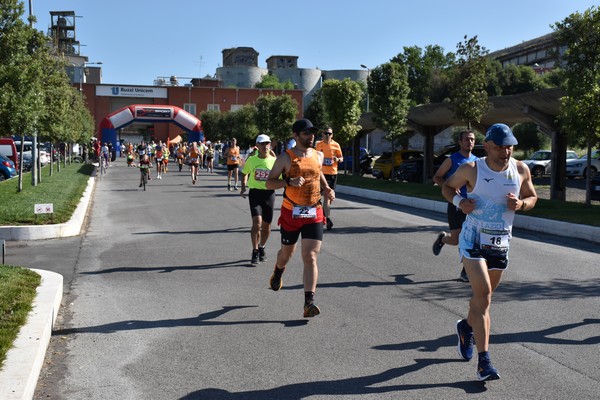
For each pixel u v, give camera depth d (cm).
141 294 742
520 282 796
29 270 778
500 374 479
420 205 1806
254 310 668
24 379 423
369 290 758
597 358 514
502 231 469
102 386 462
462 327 505
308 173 618
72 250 1050
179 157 4012
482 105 2052
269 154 927
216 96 7975
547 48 1512
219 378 476
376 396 439
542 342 555
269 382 467
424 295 732
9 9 1469
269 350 539
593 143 1475
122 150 7262
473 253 467
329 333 586
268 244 1110
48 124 2211
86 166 4159
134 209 1697
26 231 1159
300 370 491
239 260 959
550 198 1991
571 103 1435
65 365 505
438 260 952
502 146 452
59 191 1956
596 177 2003
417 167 2991
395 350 536
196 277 837
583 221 1254
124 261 952
